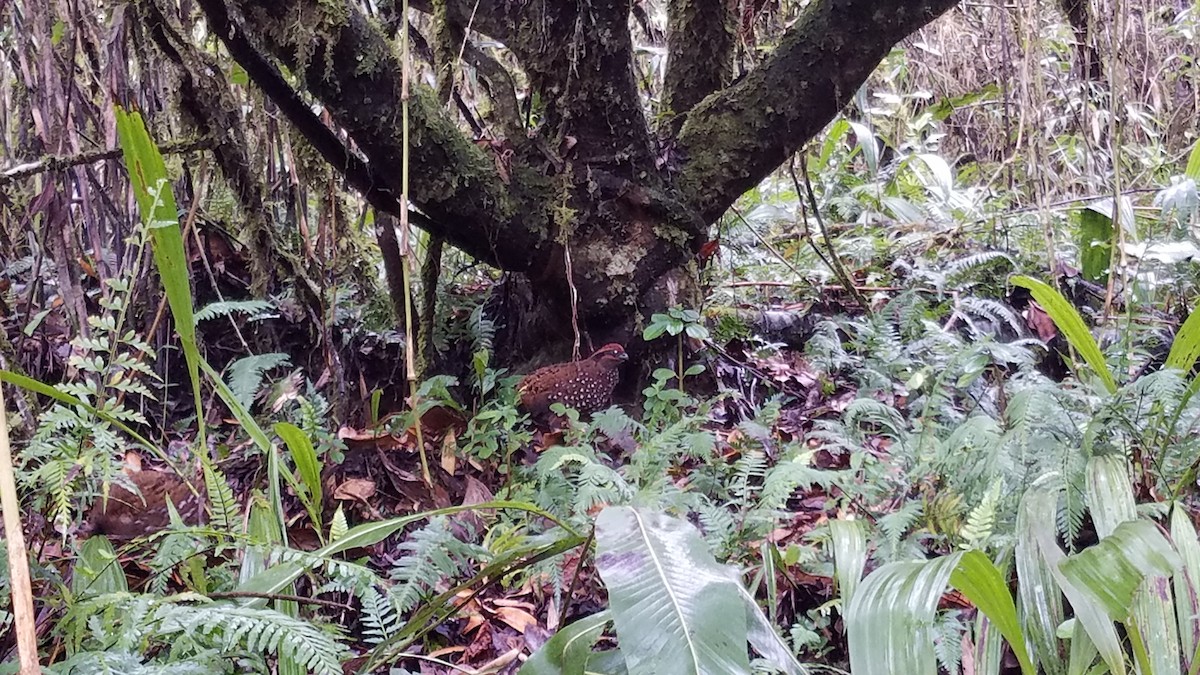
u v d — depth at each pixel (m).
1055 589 1.28
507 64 3.39
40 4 2.08
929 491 1.75
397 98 2.06
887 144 4.64
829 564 1.62
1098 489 1.42
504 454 2.23
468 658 1.56
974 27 4.64
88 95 2.34
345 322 2.71
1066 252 3.49
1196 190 2.79
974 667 1.28
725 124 2.55
